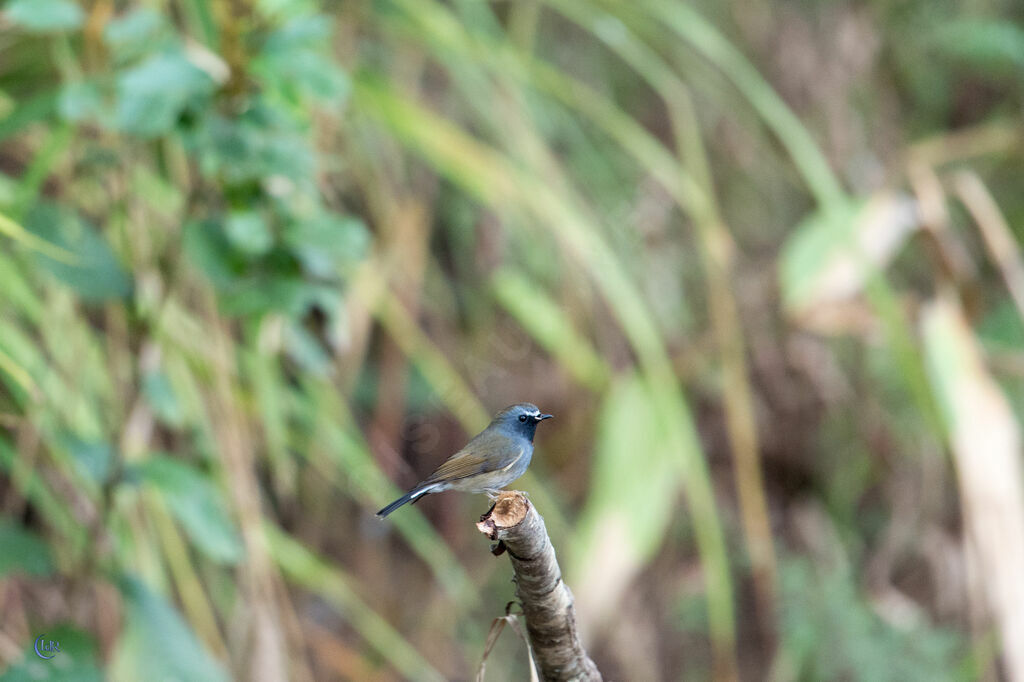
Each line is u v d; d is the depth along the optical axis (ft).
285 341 24.18
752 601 43.14
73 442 21.12
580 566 29.37
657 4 34.86
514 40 39.45
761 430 45.09
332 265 23.62
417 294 35.47
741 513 43.93
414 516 33.76
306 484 35.45
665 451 30.76
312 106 28.02
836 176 47.01
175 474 21.07
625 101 46.39
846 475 45.83
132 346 25.58
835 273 34.78
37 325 24.99
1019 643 24.09
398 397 38.68
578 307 36.68
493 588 42.09
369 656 39.40
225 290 22.08
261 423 29.94
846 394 45.11
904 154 44.45
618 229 40.60
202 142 20.58
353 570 38.34
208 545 20.67
